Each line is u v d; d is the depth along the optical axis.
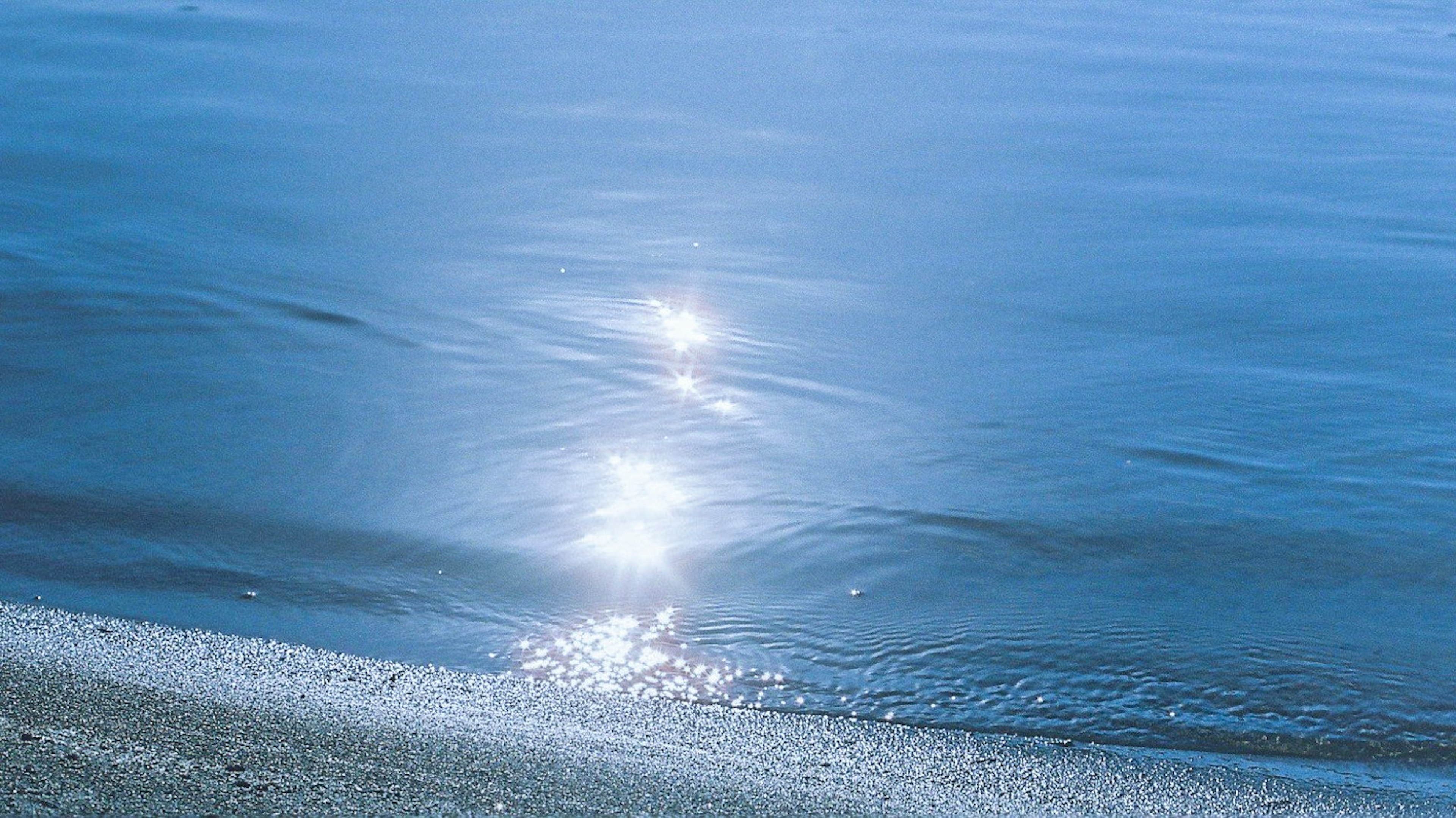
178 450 10.19
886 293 14.27
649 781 6.21
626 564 8.86
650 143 19.72
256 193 16.56
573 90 22.61
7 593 8.07
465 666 7.56
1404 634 8.39
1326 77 25.61
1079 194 17.95
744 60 25.34
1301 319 13.73
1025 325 13.47
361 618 8.09
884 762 6.75
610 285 14.13
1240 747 7.15
